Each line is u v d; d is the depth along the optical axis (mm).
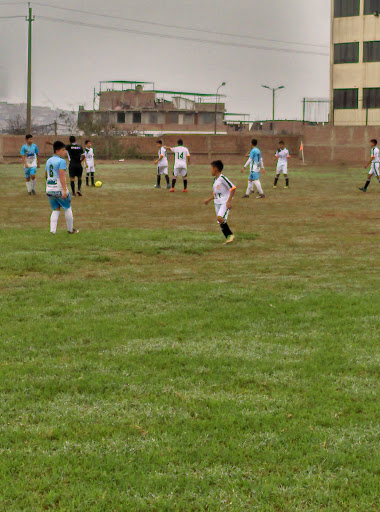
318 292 9117
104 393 5480
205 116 98938
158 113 97688
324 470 4164
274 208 19688
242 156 52000
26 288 9414
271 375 5902
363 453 4379
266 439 4582
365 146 48219
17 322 7641
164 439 4586
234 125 98000
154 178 32656
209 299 8781
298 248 12867
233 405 5195
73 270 10664
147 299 8742
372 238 14078
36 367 6066
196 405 5215
